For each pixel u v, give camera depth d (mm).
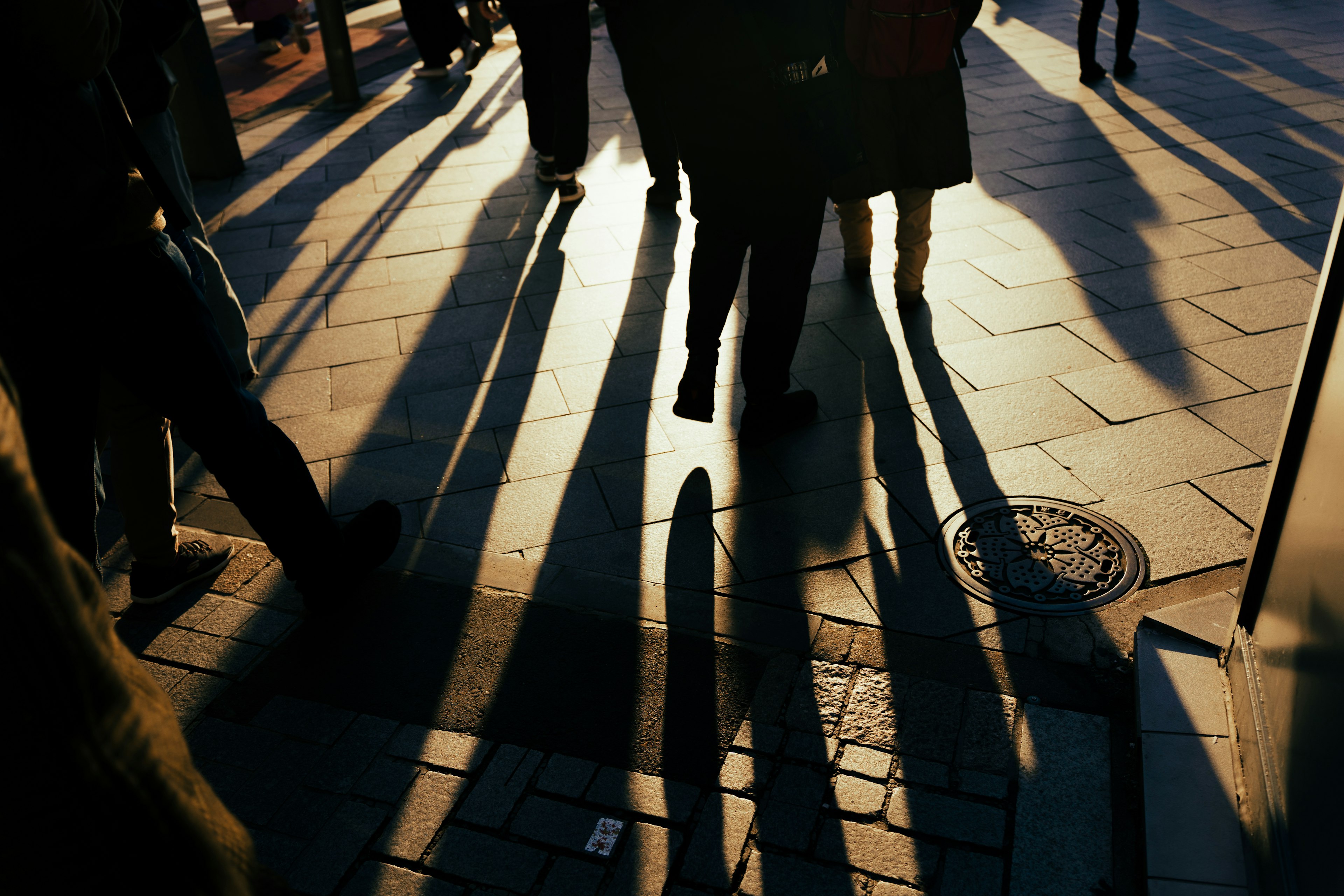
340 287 4918
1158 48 8703
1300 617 1853
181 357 2291
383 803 2252
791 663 2596
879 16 3643
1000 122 6883
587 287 4781
